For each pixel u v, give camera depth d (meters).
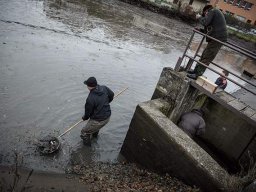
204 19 6.37
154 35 21.47
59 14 17.05
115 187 4.92
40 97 7.80
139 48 16.27
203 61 6.76
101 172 5.76
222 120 7.66
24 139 6.11
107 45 14.54
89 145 6.68
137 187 5.00
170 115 6.77
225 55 24.70
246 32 42.44
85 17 18.80
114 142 7.20
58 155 6.05
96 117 6.17
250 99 12.41
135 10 31.02
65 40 12.88
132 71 12.26
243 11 50.66
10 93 7.46
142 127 6.03
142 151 6.16
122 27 20.05
